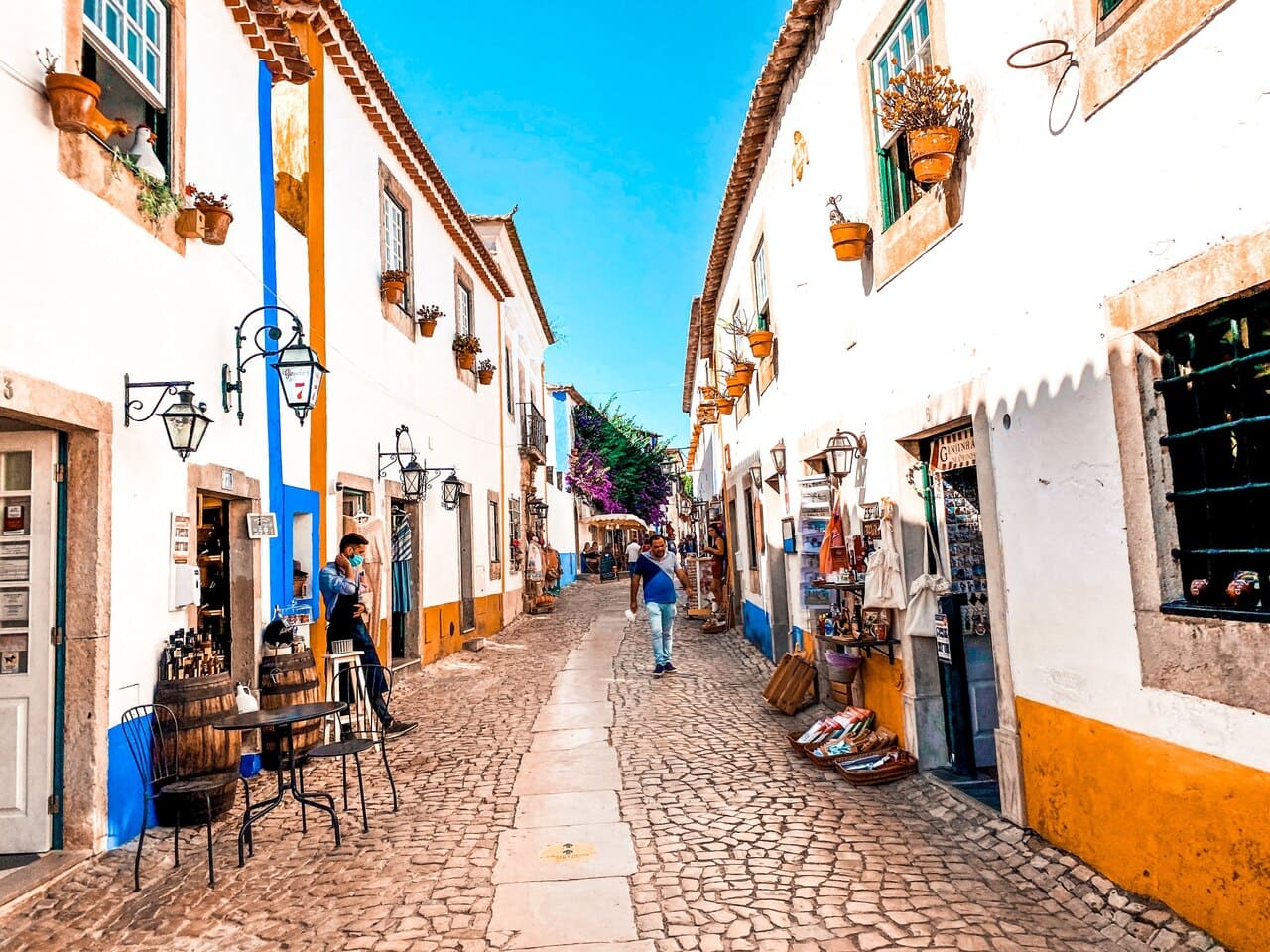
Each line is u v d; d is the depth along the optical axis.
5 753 4.43
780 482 9.78
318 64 8.37
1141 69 3.19
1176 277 3.08
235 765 5.22
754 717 7.66
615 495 36.56
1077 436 3.75
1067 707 3.92
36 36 4.15
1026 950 3.23
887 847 4.40
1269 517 2.92
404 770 6.29
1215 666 2.99
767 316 10.09
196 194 5.63
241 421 6.46
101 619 4.53
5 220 3.89
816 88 7.19
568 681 9.88
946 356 4.96
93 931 3.70
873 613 6.21
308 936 3.60
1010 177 4.18
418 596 10.95
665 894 3.89
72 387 4.35
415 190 11.79
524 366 21.78
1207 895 3.05
